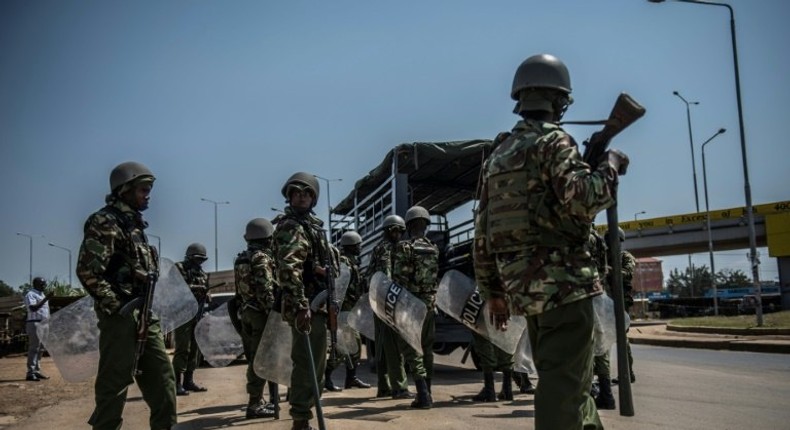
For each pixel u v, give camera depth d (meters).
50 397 8.94
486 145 11.14
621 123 3.04
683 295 104.06
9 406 8.06
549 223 2.99
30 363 11.72
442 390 8.34
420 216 7.53
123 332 4.52
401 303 6.83
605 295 6.34
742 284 102.50
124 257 4.62
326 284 5.11
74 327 5.09
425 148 10.89
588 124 3.13
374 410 6.66
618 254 3.05
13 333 19.25
